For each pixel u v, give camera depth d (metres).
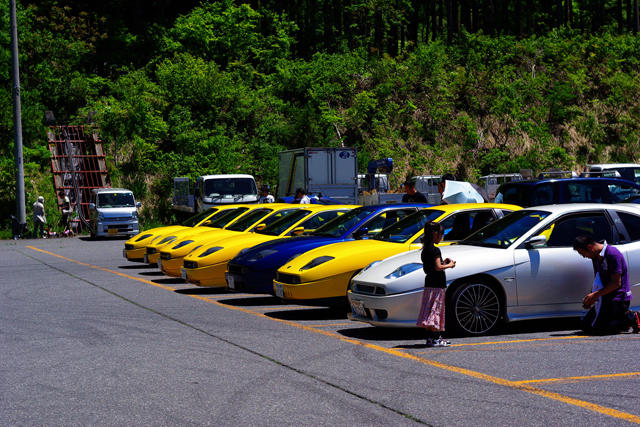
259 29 47.41
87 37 43.12
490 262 7.54
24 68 37.41
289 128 36.97
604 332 7.44
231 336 7.69
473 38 45.19
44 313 9.36
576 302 7.82
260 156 35.31
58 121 35.94
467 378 5.66
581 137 39.25
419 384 5.49
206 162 33.84
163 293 11.58
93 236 28.17
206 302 10.53
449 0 56.38
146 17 51.19
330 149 24.05
